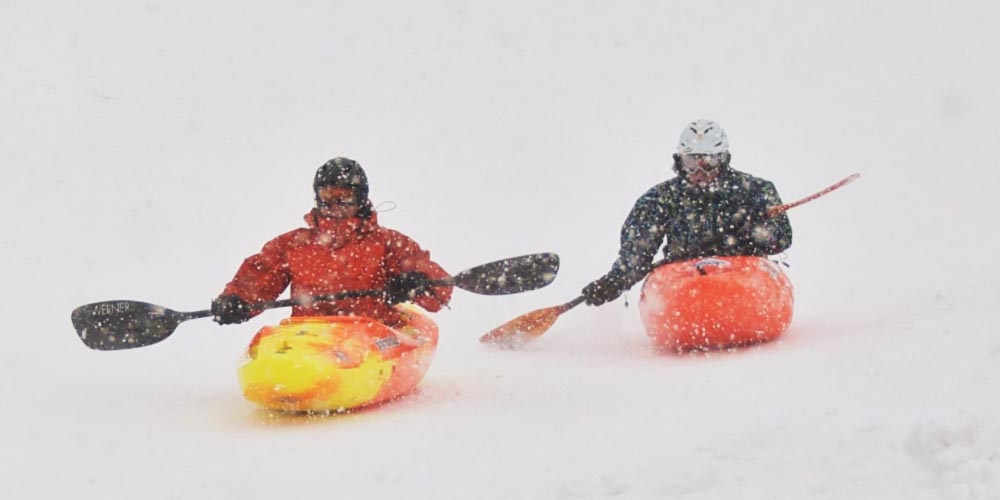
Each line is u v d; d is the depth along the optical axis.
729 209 15.66
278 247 13.19
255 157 35.88
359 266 13.07
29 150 33.03
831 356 12.80
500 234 26.70
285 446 10.81
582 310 18.52
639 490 8.63
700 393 11.70
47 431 11.52
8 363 14.79
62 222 25.78
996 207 26.62
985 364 10.73
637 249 15.70
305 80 47.69
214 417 12.16
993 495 7.75
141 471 10.08
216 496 9.30
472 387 13.23
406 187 32.66
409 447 10.54
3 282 20.42
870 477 8.34
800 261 22.16
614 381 13.01
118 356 15.52
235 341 16.75
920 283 18.53
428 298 13.21
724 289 14.20
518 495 8.84
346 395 11.87
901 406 9.84
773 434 9.42
